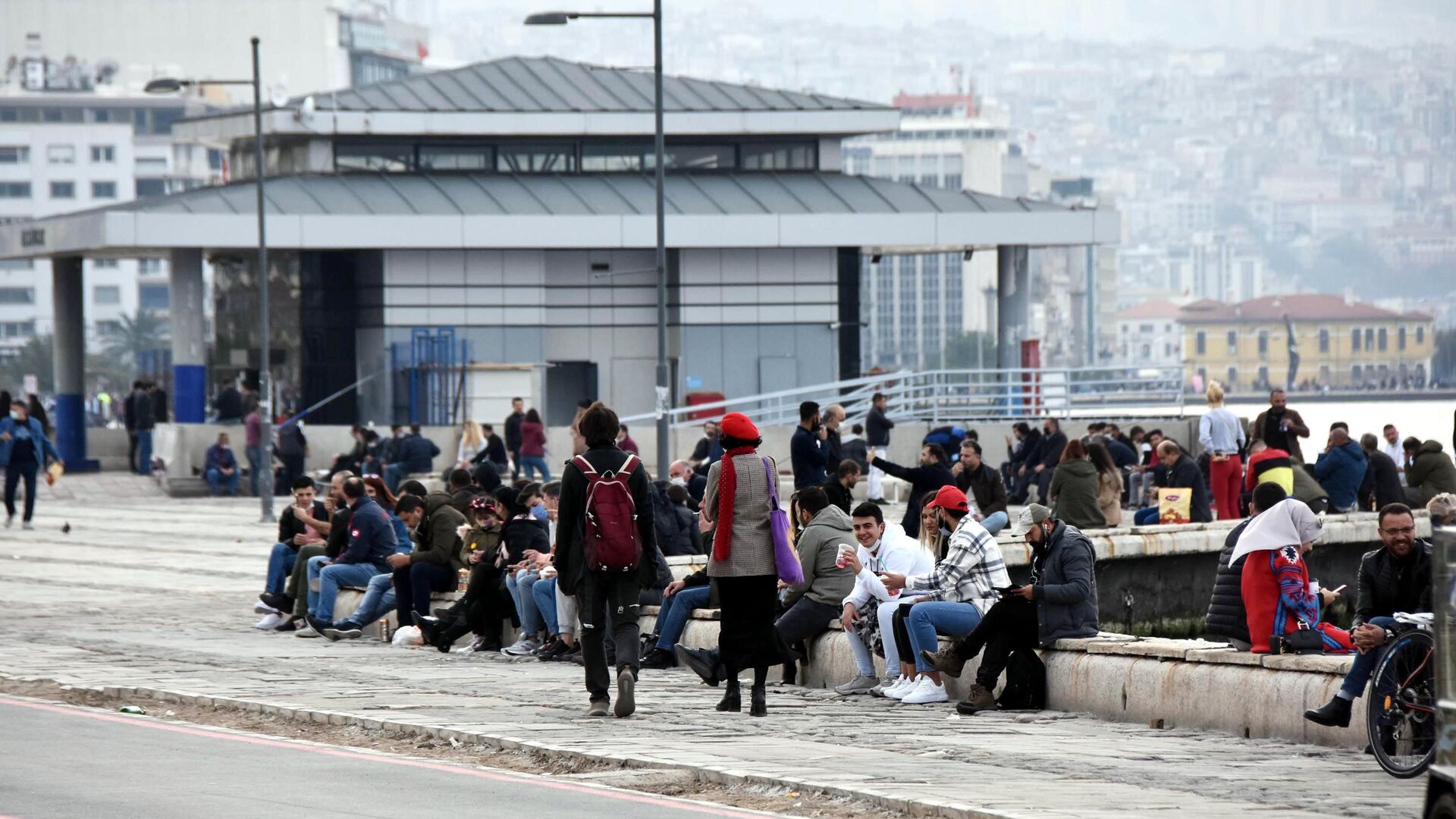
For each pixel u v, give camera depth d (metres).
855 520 38.00
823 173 140.88
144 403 127.88
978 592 35.53
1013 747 29.30
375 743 30.03
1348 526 59.78
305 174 133.62
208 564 69.38
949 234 134.00
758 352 136.12
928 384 124.62
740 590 32.97
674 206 133.50
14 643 45.16
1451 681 20.66
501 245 129.38
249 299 137.25
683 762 26.95
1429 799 20.02
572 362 135.12
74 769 26.78
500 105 136.62
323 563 48.88
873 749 28.89
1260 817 22.89
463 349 123.38
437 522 46.38
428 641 45.31
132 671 39.09
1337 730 29.14
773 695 36.66
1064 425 117.38
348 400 132.25
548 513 45.81
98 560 71.06
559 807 23.91
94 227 123.81
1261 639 31.42
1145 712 32.34
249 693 35.28
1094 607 34.62
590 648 32.31
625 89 141.00
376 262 131.00
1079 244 136.25
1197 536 55.34
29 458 87.62
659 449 87.00
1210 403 71.44
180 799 24.19
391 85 138.25
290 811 23.38
